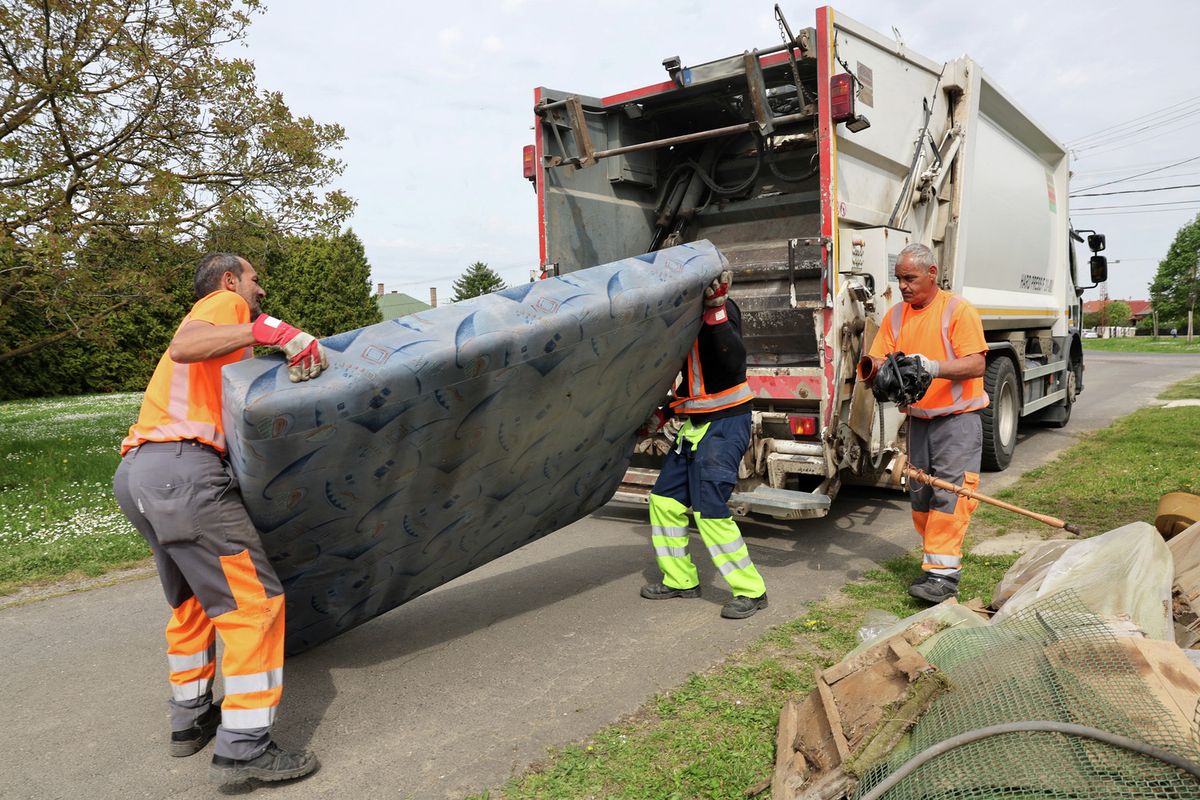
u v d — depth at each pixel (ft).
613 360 11.16
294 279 113.09
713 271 12.18
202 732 9.73
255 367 8.16
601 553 17.65
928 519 13.39
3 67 28.40
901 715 7.29
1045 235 30.22
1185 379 55.52
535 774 8.68
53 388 90.27
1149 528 9.62
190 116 32.58
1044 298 30.83
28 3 27.50
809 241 16.11
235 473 8.59
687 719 9.69
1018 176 26.63
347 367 8.37
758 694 10.25
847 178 16.71
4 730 10.30
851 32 16.56
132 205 28.25
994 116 23.82
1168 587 8.88
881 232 16.94
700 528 13.32
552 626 13.19
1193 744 6.11
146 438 8.50
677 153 22.98
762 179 21.61
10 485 27.02
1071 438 30.83
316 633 11.38
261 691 8.61
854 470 17.84
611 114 21.36
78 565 18.16
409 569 11.47
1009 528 17.67
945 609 9.55
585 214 20.95
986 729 6.43
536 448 11.25
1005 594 10.94
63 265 28.71
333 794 8.51
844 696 8.14
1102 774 5.98
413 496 10.14
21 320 41.60
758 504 15.15
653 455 20.31
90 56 29.19
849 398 17.01
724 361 12.95
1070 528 11.21
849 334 16.69
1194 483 20.02
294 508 9.03
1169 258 189.67
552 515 13.33
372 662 12.03
